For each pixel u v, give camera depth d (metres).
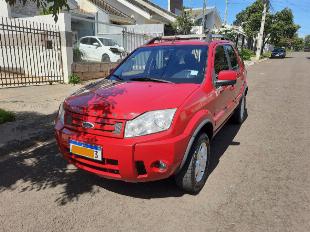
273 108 8.63
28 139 5.45
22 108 7.58
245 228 3.10
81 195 3.74
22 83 10.64
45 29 11.62
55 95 9.29
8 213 3.36
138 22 26.73
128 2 26.00
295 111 8.25
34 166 4.59
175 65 4.51
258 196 3.71
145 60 4.84
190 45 4.81
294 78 16.19
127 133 3.17
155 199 3.64
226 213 3.35
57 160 4.81
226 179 4.15
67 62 11.58
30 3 17.17
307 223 3.19
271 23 43.41
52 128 6.04
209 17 38.25
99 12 22.02
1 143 5.13
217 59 4.82
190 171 3.51
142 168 3.24
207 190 3.85
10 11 15.87
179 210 3.41
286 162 4.75
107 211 3.39
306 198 3.67
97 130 3.32
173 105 3.33
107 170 3.35
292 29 49.84
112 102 3.43
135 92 3.66
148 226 3.13
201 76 4.23
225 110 5.04
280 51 43.62
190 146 3.38
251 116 7.69
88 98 3.70
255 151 5.22
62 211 3.40
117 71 4.91
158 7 30.36
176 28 26.89
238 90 6.18
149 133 3.16
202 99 3.78
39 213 3.36
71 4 21.61
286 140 5.80
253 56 39.84
